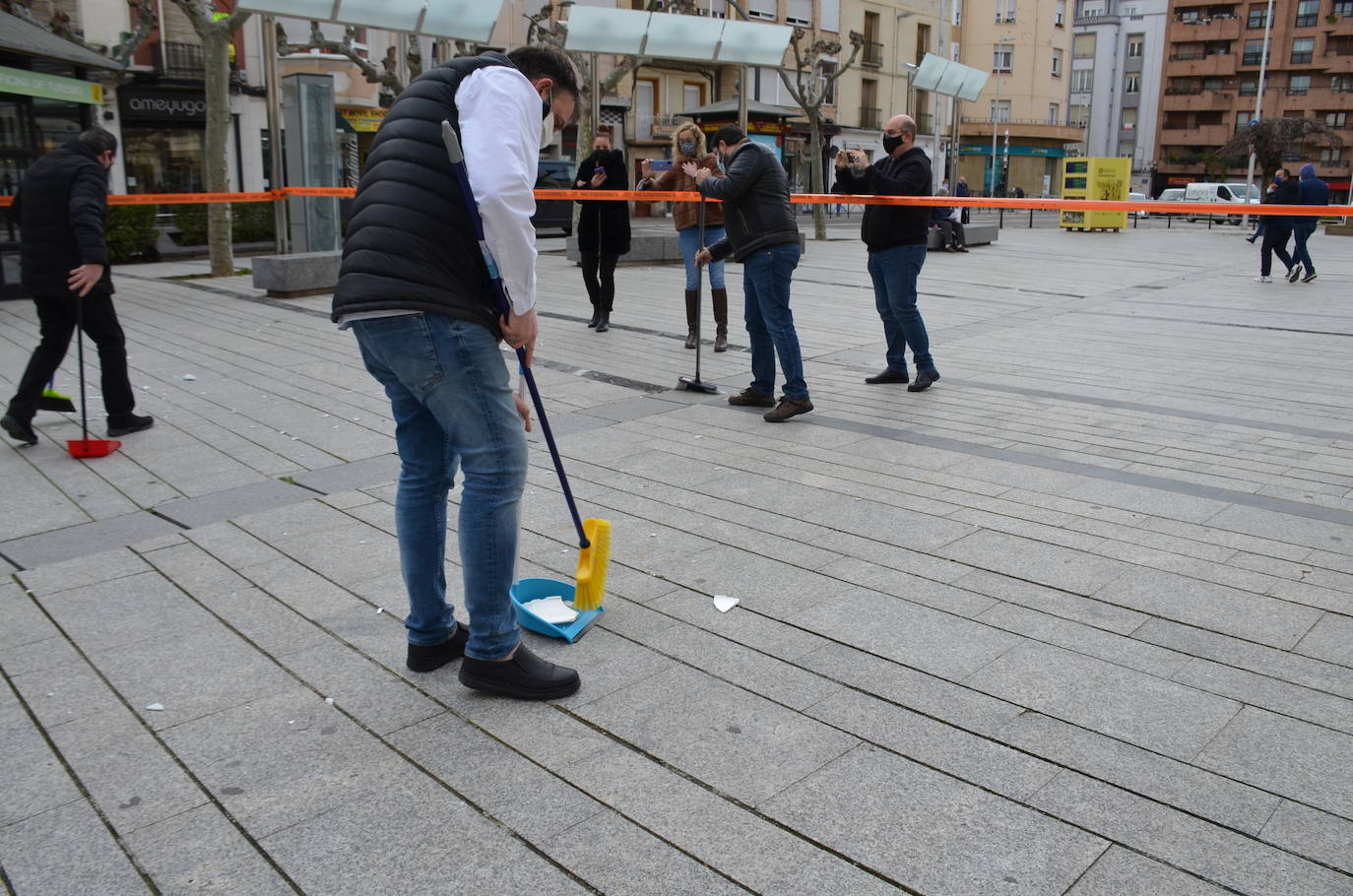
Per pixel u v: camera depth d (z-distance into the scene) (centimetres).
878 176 627
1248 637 306
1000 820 221
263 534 405
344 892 200
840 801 228
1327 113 6750
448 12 1180
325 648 307
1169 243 2289
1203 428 559
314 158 1292
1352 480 462
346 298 250
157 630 320
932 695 274
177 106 2581
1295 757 244
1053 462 494
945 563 366
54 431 569
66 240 513
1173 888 199
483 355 259
